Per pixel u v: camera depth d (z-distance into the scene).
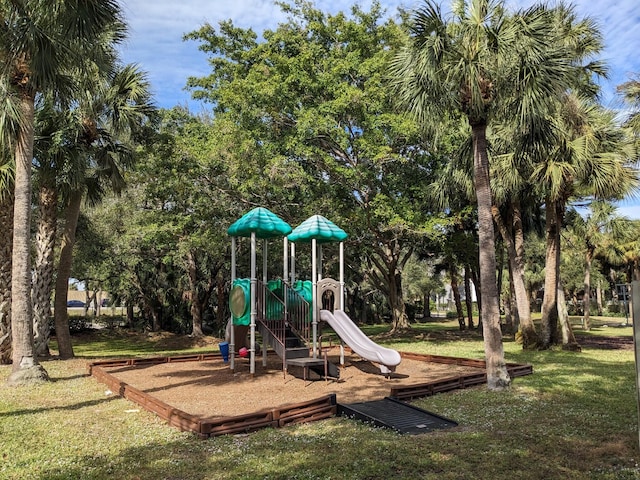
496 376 9.29
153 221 22.45
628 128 15.59
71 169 13.94
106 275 26.77
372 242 21.03
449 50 8.98
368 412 7.21
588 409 7.45
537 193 17.48
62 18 9.21
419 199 19.47
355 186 18.58
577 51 15.75
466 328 28.59
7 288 13.87
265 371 12.38
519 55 8.68
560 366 12.51
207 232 20.00
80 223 23.45
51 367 13.00
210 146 18.03
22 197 10.23
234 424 6.34
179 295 30.78
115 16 9.80
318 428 6.48
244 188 17.16
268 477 4.66
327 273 27.59
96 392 9.30
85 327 31.41
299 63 18.05
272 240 22.25
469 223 23.91
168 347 23.42
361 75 17.83
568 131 14.77
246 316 12.02
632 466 4.92
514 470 4.83
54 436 6.16
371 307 43.88
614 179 14.63
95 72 13.33
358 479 4.61
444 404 7.88
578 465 4.96
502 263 26.31
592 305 49.19
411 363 13.88
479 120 9.59
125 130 14.62
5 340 13.67
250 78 17.70
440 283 47.34
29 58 9.56
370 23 20.39
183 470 4.88
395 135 16.83
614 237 32.62
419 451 5.40
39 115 13.84
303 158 17.83
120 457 5.30
